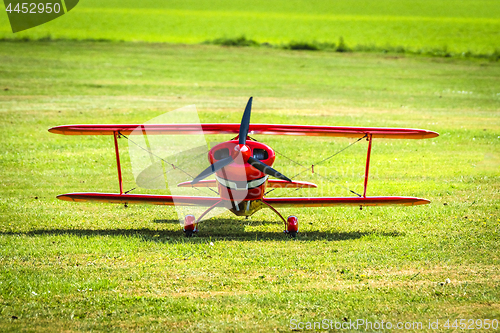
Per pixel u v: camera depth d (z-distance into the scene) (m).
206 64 120.94
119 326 18.64
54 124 63.94
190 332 18.23
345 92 94.38
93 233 28.80
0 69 101.25
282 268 23.88
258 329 18.50
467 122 70.75
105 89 89.25
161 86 94.19
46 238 27.58
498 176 44.03
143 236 28.31
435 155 52.84
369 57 139.75
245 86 97.69
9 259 24.56
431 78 110.38
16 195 37.06
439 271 23.73
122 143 56.28
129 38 166.12
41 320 18.95
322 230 29.89
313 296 20.95
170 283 22.20
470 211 33.50
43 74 99.06
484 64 130.00
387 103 84.75
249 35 195.00
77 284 21.77
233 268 23.80
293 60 131.38
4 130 60.12
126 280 22.47
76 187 39.47
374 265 24.34
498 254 25.77
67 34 169.00
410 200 28.81
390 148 55.78
